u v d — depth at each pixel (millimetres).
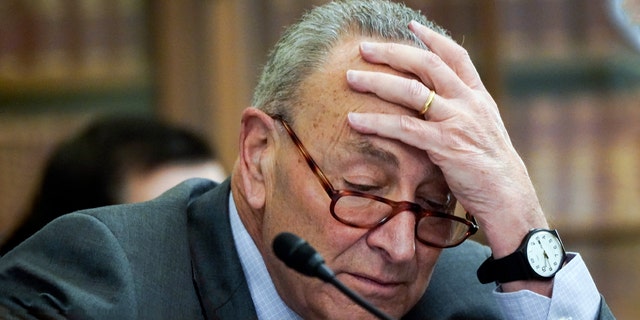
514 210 3314
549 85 7984
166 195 3662
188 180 3805
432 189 3166
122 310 3195
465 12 7949
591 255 8055
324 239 3111
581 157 8008
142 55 7957
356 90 3076
